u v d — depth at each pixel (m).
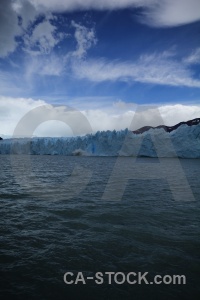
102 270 5.18
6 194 13.23
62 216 9.09
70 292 4.42
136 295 4.38
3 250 6.07
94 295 4.36
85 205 10.81
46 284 4.65
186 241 6.71
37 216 9.08
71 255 5.83
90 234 7.24
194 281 4.80
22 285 4.60
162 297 4.33
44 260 5.57
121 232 7.40
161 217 9.01
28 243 6.53
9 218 8.80
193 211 9.89
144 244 6.50
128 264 5.42
